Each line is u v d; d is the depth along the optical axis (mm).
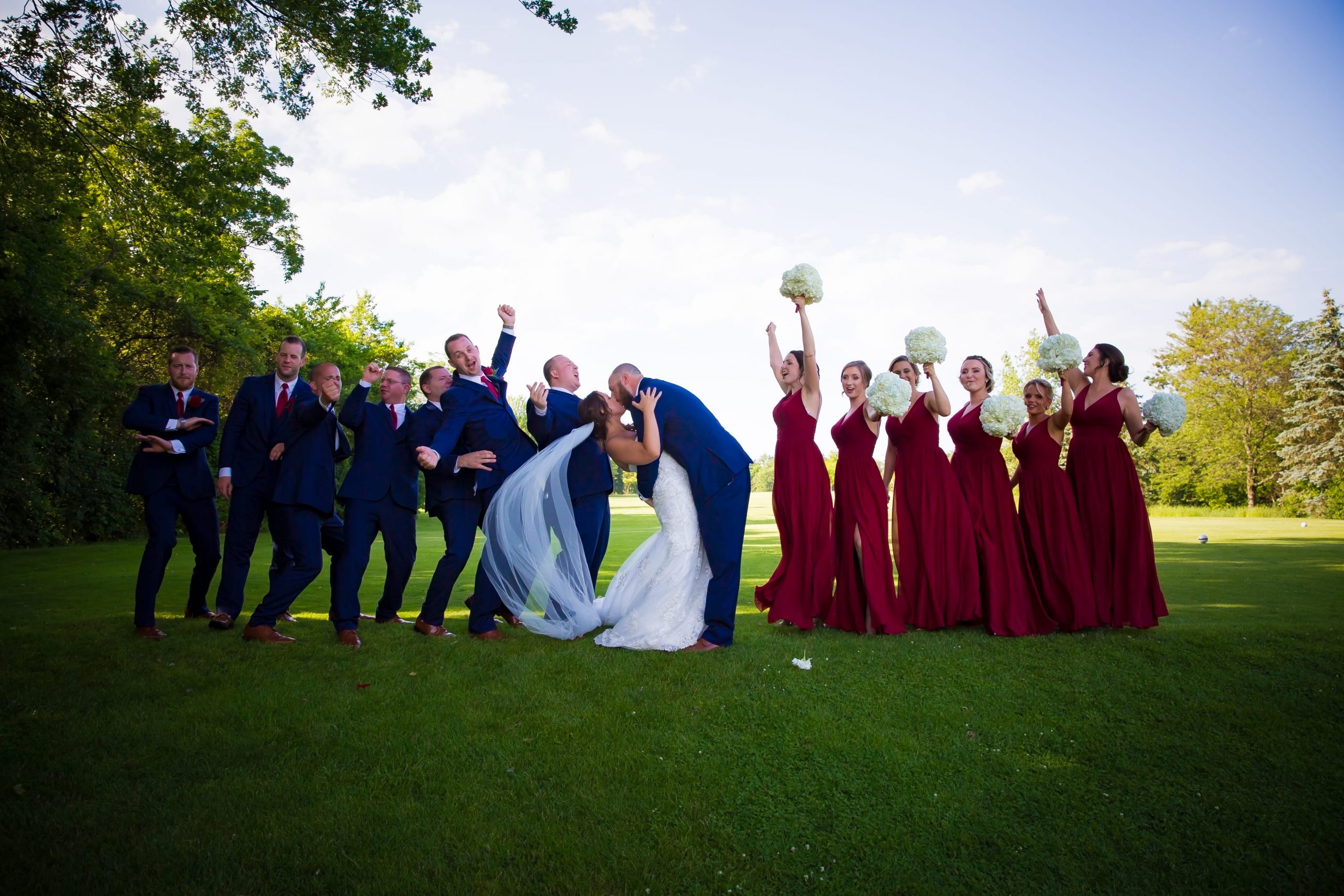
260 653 4559
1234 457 42594
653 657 4441
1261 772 2977
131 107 10680
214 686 3930
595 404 5039
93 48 9578
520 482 5141
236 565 5492
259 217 13734
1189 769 3012
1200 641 4504
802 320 5320
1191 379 44594
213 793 2781
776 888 2299
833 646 4672
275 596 4922
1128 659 4285
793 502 5312
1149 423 5074
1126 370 5184
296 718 3471
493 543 5074
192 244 12906
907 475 5438
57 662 4336
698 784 2900
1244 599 6805
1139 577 4969
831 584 5297
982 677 4020
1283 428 41562
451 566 5234
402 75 9414
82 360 17016
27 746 3135
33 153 11648
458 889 2240
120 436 21625
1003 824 2648
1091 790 2867
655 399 4816
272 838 2482
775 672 4090
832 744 3207
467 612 6746
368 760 3062
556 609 5102
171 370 5516
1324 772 2963
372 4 9055
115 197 12367
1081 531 5137
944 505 5293
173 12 9211
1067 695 3750
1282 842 2510
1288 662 4137
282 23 9109
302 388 5828
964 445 5492
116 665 4305
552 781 2918
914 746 3199
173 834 2492
